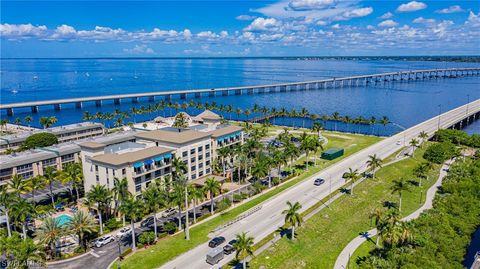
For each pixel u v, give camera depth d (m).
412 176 144.12
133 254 89.25
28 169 135.12
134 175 112.12
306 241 95.75
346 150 183.88
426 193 126.94
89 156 121.00
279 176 139.62
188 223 106.31
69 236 97.81
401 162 160.75
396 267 79.62
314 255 90.12
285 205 117.06
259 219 107.44
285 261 86.81
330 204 117.31
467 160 159.00
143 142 137.12
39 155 140.12
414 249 85.19
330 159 168.00
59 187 135.12
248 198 124.62
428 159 158.50
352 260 87.94
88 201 99.62
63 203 119.50
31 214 94.06
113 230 102.94
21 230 101.44
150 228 104.31
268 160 131.25
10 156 138.88
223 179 136.88
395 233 85.00
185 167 121.38
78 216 91.38
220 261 85.69
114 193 106.44
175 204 98.06
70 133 190.12
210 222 106.50
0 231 89.94
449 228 93.69
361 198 122.88
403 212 111.81
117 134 168.62
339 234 100.31
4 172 127.81
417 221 98.00
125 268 83.00
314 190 129.88
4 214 100.94
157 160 119.88
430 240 88.38
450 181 130.38
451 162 160.50
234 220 106.81
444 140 184.50
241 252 86.06
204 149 139.50
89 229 91.12
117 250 91.94
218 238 93.44
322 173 149.12
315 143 153.12
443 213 102.31
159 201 95.00
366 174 145.25
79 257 88.81
